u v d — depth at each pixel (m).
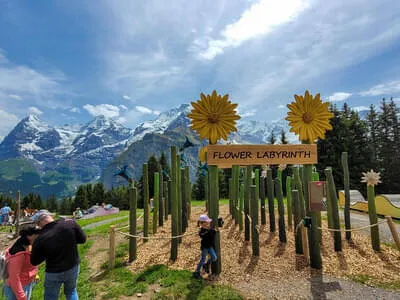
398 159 29.86
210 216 5.59
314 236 5.60
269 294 4.48
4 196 51.34
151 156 38.78
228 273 5.33
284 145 6.14
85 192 50.41
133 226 6.32
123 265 5.98
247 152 5.90
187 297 4.38
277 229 8.38
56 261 3.17
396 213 11.33
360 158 26.58
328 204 7.16
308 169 6.35
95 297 4.54
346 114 32.00
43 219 3.29
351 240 7.20
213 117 5.61
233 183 9.00
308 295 4.45
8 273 3.09
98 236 9.20
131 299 4.40
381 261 5.88
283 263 5.79
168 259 6.11
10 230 13.96
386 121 33.62
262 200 9.00
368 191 6.73
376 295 4.41
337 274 5.26
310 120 6.34
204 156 6.55
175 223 6.20
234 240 7.28
